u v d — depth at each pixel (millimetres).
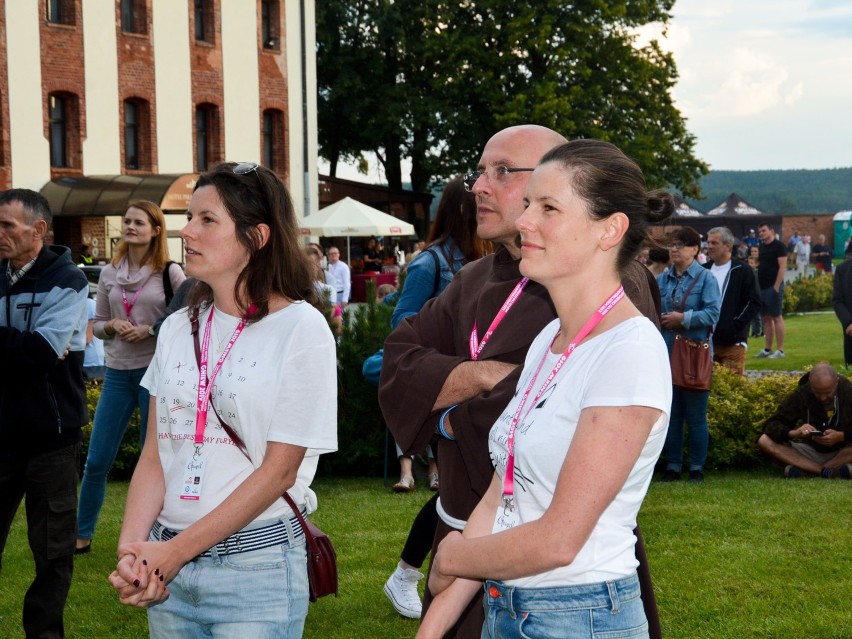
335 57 39281
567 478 1951
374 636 4699
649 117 38875
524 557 1962
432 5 38469
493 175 2939
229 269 2803
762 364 15797
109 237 24844
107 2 25062
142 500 2844
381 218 27141
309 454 2895
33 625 4305
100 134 25078
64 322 4188
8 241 4219
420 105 38188
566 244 2092
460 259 4535
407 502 7309
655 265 8711
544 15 36812
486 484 2779
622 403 1965
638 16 38375
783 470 8508
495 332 2912
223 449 2771
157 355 2949
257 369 2758
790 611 4852
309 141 31422
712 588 5188
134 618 5012
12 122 23016
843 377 8266
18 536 6551
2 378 4227
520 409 2182
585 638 2057
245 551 2744
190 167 27531
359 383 8383
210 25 28078
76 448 4406
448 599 2336
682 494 7379
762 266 16516
